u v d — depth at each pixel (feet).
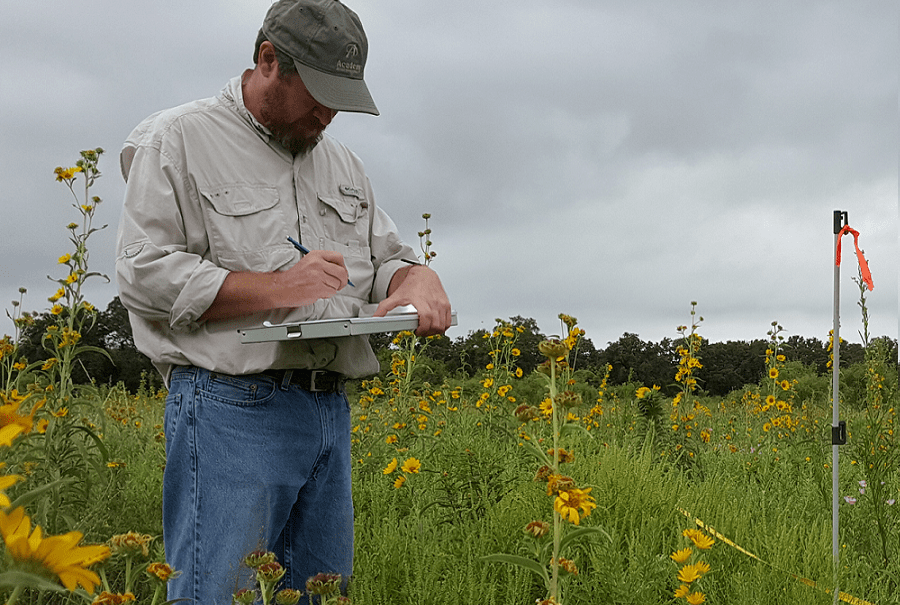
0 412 1.89
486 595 8.23
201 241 6.93
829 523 12.30
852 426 17.87
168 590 6.83
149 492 12.06
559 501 5.11
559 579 5.79
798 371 30.19
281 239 7.15
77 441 10.64
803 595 8.32
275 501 6.81
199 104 7.20
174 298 6.45
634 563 8.23
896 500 11.59
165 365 7.12
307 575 7.60
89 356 30.91
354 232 7.94
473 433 17.83
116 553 4.37
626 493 11.32
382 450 15.93
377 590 8.32
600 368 25.66
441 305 7.37
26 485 9.20
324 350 7.02
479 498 11.58
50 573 1.83
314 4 6.79
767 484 15.39
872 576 10.00
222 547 6.53
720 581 9.08
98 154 11.84
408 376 19.13
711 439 20.98
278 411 6.82
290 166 7.38
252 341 6.21
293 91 6.91
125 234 6.65
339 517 7.63
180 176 6.81
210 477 6.62
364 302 8.02
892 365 10.85
